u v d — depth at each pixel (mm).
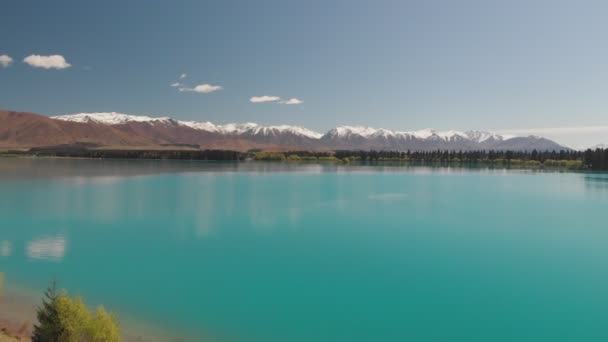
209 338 22344
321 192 100688
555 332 23875
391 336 22984
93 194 90688
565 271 36219
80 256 40250
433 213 69188
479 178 155750
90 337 14977
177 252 42281
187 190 102125
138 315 25547
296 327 23781
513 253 42750
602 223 60844
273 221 60781
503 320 25641
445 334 23656
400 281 33312
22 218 61000
